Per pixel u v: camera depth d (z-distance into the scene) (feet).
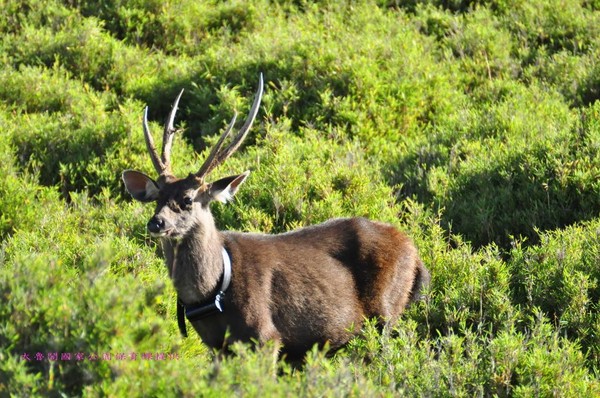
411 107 95.50
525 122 89.40
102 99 95.66
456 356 53.11
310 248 57.93
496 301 61.57
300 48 100.89
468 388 52.49
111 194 81.61
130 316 43.39
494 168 81.35
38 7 110.83
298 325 56.13
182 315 54.13
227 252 54.44
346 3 120.16
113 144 85.61
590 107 89.35
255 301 53.88
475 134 89.35
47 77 96.07
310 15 113.91
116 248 65.87
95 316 42.73
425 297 61.77
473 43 111.04
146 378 40.86
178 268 52.95
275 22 114.93
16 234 69.41
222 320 53.47
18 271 44.93
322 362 45.19
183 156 85.76
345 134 89.92
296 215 74.69
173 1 113.91
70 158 84.79
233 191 56.49
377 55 102.89
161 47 110.73
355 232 60.13
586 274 64.69
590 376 54.65
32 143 86.12
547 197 76.48
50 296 43.50
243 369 42.14
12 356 41.86
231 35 112.27
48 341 41.55
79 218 74.08
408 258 61.62
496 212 76.95
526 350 56.59
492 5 123.34
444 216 77.36
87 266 47.70
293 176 77.30
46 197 77.82
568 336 61.05
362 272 59.26
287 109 93.45
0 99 93.76
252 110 57.11
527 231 74.23
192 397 40.04
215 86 99.35
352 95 95.91
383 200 75.46
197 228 53.06
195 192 53.57
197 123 95.96
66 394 40.86
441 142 88.99
